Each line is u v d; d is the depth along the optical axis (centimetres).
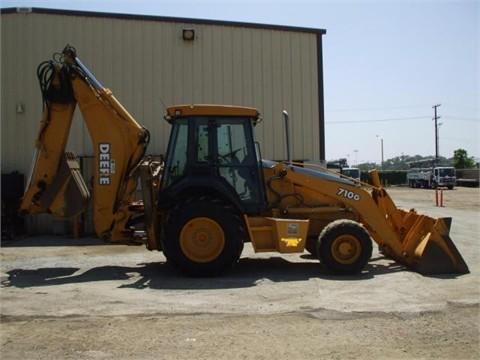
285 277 873
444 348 516
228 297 728
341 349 514
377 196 970
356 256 888
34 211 959
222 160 913
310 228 970
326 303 686
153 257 1123
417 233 922
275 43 1609
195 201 886
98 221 938
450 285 791
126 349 516
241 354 501
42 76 955
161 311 655
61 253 1189
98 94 941
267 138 1597
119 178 937
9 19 1507
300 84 1619
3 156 1505
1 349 519
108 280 868
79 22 1522
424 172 5522
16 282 859
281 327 583
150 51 1548
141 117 1541
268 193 966
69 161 972
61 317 631
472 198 3484
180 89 1561
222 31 1582
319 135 1622
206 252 877
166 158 915
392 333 561
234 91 1584
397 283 809
